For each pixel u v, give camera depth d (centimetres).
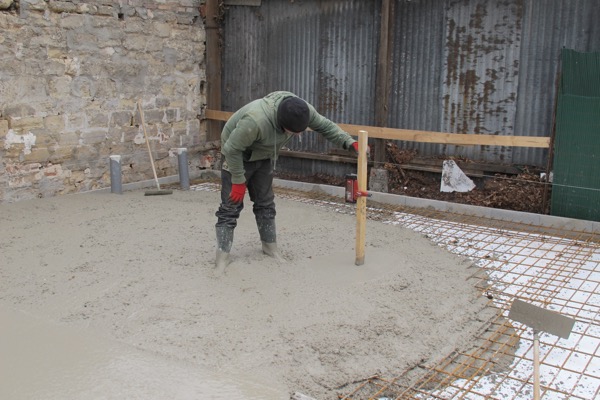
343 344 365
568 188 637
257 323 390
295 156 852
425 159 753
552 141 646
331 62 810
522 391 331
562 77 625
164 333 377
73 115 734
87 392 320
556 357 370
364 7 771
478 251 560
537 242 589
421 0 727
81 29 725
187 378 332
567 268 513
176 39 848
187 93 882
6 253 518
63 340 372
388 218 675
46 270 479
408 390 329
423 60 739
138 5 787
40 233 574
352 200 475
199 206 694
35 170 705
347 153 810
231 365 345
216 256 477
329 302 417
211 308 409
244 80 894
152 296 427
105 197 736
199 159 916
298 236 572
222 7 887
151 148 840
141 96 812
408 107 760
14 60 663
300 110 417
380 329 384
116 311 407
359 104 797
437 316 411
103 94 764
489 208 679
